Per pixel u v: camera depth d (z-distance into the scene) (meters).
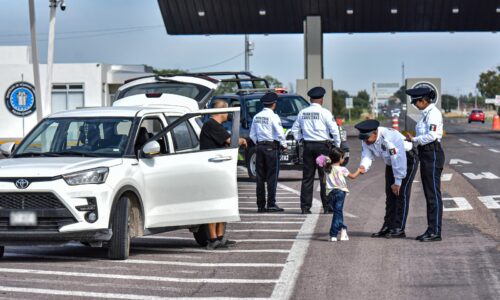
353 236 18.14
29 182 14.49
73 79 76.62
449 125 116.19
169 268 14.42
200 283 13.08
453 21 70.06
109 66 80.81
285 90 34.19
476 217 21.05
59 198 14.44
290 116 31.61
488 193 26.45
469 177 32.28
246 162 32.44
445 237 17.72
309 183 22.47
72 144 16.19
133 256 15.81
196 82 27.56
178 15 68.06
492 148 51.06
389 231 17.92
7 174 14.57
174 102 24.78
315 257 15.40
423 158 17.17
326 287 12.67
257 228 19.77
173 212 16.06
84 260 15.34
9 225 14.56
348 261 14.93
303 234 18.58
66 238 14.51
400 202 17.64
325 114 22.11
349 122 151.75
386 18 69.12
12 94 75.44
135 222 15.66
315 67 65.81
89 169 14.76
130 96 25.28
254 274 13.81
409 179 17.55
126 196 15.29
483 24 70.50
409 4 65.94
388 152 17.23
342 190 17.31
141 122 16.45
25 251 16.62
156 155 15.98
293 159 30.30
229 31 71.12
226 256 15.75
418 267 14.25
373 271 13.94
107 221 14.79
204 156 16.44
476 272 13.70
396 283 12.93
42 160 15.31
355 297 11.98
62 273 13.94
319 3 65.62
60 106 76.81
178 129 17.19
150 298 12.00
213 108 17.92
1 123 75.50
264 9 66.69
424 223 20.22
